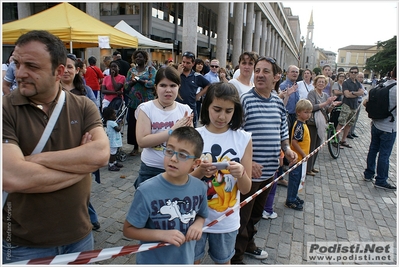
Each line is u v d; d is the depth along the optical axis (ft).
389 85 16.12
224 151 7.17
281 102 9.55
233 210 7.07
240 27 64.75
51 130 5.15
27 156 4.89
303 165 13.29
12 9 65.10
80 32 22.09
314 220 12.89
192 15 36.45
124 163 18.81
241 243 8.86
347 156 24.22
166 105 8.97
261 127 8.72
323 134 18.10
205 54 81.51
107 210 12.47
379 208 14.46
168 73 8.67
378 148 17.69
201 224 6.19
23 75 4.72
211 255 7.43
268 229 11.91
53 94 5.22
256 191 8.87
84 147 5.26
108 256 5.37
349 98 26.27
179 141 5.50
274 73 8.93
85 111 5.74
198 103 28.73
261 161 8.80
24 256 5.25
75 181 5.18
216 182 7.06
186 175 5.97
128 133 19.97
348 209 14.20
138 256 6.13
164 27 63.52
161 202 5.68
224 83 7.01
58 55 4.95
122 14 58.39
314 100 17.67
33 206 5.11
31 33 4.81
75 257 5.24
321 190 16.53
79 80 11.16
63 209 5.32
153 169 8.95
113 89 22.07
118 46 28.84
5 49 49.37
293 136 13.33
